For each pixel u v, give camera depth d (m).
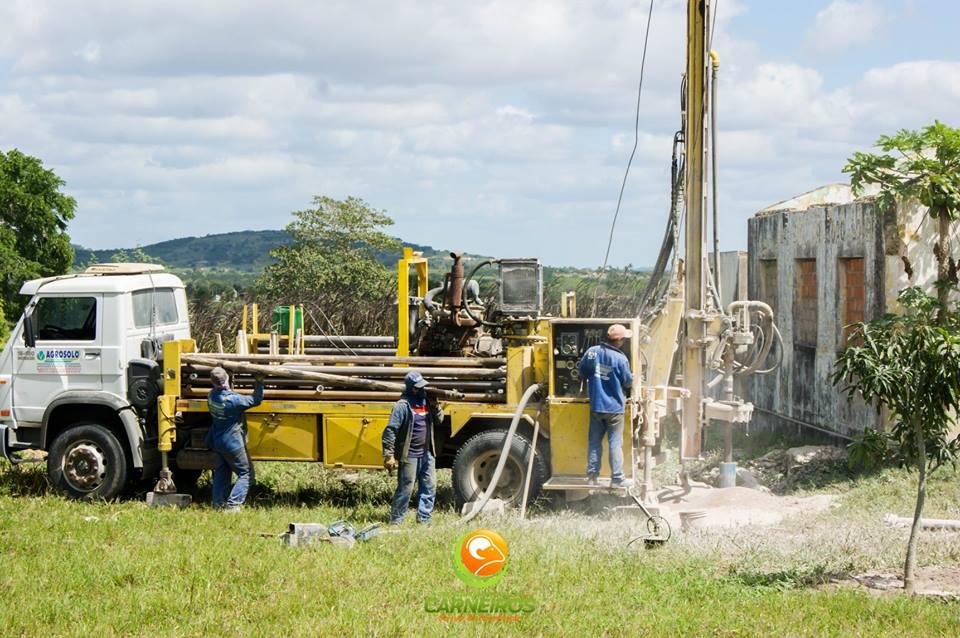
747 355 16.88
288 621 8.83
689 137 15.52
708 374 15.99
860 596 9.55
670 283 15.48
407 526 12.82
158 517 13.29
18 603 9.26
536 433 13.79
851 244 17.36
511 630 8.62
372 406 14.27
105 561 10.78
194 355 14.85
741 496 14.66
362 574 10.38
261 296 26.41
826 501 14.35
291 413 14.45
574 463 13.80
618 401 13.43
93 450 14.63
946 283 12.05
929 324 10.66
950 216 12.96
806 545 11.59
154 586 9.95
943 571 10.70
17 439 15.02
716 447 19.58
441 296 15.31
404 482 12.91
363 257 51.28
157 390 14.77
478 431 14.45
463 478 13.90
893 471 15.27
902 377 9.73
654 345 15.38
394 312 17.81
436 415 13.41
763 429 21.86
